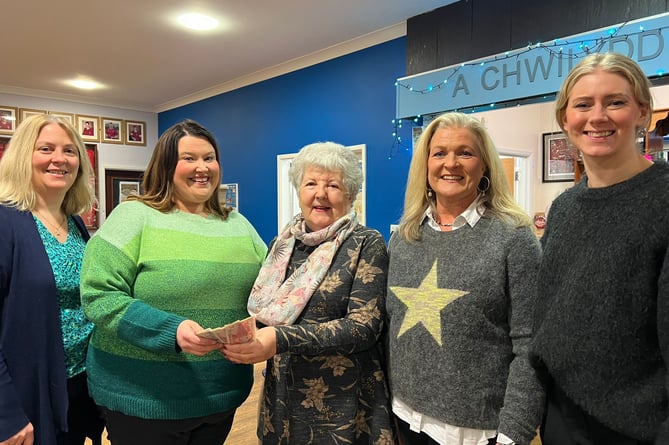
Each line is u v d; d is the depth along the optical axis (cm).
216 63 471
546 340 106
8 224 140
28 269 139
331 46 420
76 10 340
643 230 92
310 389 132
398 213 382
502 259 122
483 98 296
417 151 142
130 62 466
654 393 93
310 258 137
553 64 261
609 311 95
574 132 104
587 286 98
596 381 97
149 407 135
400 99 346
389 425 135
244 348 114
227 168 568
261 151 519
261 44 413
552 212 115
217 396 142
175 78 529
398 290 135
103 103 654
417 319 129
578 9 262
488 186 134
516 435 110
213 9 339
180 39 399
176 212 150
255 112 522
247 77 521
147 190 153
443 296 125
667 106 238
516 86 279
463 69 306
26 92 586
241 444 259
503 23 296
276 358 138
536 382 114
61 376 143
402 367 131
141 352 136
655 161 99
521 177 305
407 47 353
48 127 154
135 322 125
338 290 131
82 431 161
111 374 138
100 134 657
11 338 136
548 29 275
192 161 147
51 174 153
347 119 421
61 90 589
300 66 461
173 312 137
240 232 158
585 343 98
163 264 137
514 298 120
